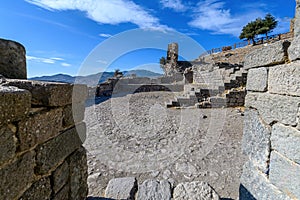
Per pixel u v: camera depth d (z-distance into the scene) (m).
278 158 1.48
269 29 22.86
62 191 1.47
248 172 1.86
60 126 1.40
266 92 1.62
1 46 1.40
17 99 0.95
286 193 1.40
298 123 1.30
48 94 1.23
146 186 2.45
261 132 1.68
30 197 1.10
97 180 2.90
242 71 9.57
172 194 2.31
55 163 1.34
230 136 4.78
